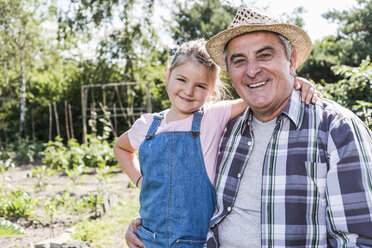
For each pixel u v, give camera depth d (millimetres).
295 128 1847
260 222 1857
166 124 2227
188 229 2020
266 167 1852
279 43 1913
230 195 1987
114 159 10562
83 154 10289
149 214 2107
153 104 17750
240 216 1961
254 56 1908
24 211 5387
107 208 5609
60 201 5754
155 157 2129
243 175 1976
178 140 2135
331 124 1773
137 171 2432
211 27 18828
